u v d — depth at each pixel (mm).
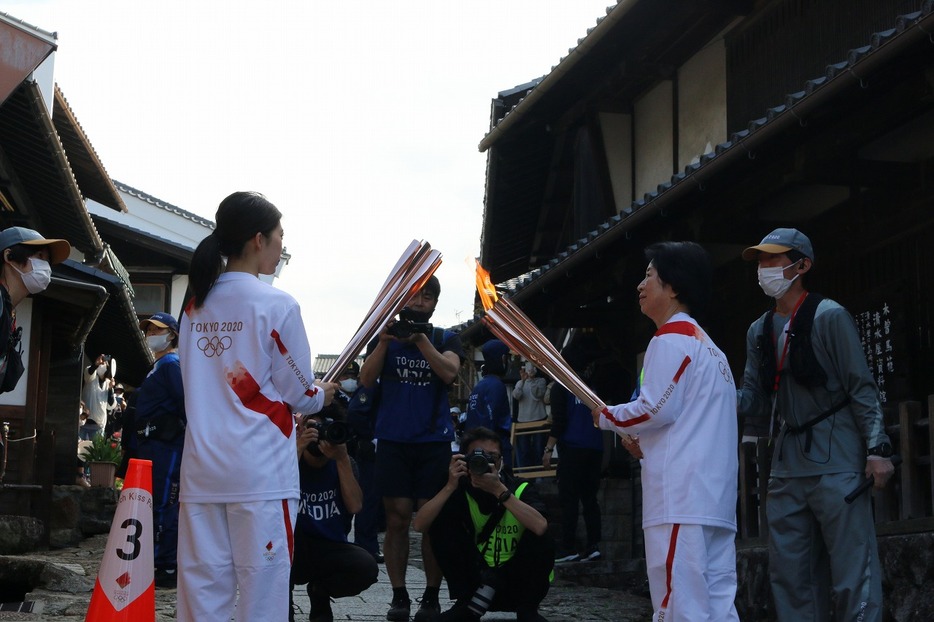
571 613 7949
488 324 5023
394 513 6734
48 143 13719
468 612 6426
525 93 15688
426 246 4953
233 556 4027
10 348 5277
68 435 17172
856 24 9539
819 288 9648
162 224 29031
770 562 5348
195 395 4113
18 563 8008
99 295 14023
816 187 9680
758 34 11305
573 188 16234
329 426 5672
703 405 4223
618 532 12672
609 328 13680
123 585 5125
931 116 8164
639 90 14234
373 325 4848
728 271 11344
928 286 8250
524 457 12805
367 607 7480
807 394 5219
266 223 4262
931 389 8195
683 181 9047
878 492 6949
